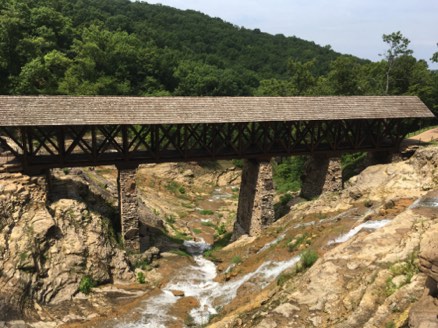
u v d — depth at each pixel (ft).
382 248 38.75
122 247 66.54
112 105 62.59
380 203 58.39
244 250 69.00
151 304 53.57
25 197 56.70
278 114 69.92
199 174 137.28
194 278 62.69
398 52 132.67
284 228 67.05
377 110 77.71
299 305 34.06
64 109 59.57
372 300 30.66
